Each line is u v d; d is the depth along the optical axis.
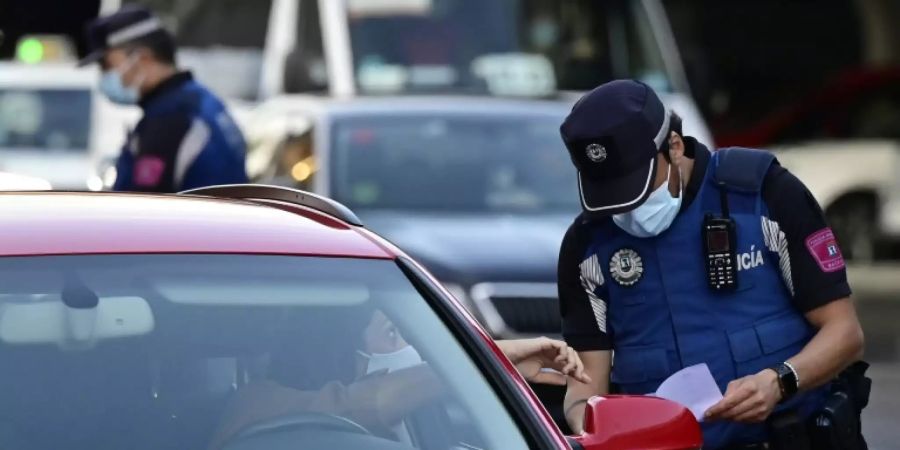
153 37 12.77
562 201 15.98
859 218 29.66
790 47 39.91
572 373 7.71
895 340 21.56
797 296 7.81
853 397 8.07
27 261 6.09
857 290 26.58
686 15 40.25
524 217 15.55
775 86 39.91
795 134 30.94
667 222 7.75
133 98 12.87
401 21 19.38
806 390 7.74
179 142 12.64
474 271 14.03
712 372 7.79
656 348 7.84
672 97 19.41
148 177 12.65
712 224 7.77
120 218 6.45
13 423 5.69
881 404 16.97
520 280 14.05
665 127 7.63
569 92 19.58
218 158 12.68
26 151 28.66
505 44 19.52
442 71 19.39
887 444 14.86
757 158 7.85
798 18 39.84
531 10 19.66
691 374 7.68
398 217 15.26
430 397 6.20
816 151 29.92
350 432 6.03
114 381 5.87
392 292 6.41
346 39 19.23
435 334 6.36
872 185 29.56
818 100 30.70
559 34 19.72
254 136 18.06
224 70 22.12
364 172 15.94
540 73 19.48
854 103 30.41
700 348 7.79
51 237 6.23
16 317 5.94
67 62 31.62
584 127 7.49
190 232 6.41
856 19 39.44
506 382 6.29
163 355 5.97
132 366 5.93
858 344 7.79
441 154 16.16
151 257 6.23
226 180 12.71
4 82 29.11
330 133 16.22
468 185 15.92
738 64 40.09
